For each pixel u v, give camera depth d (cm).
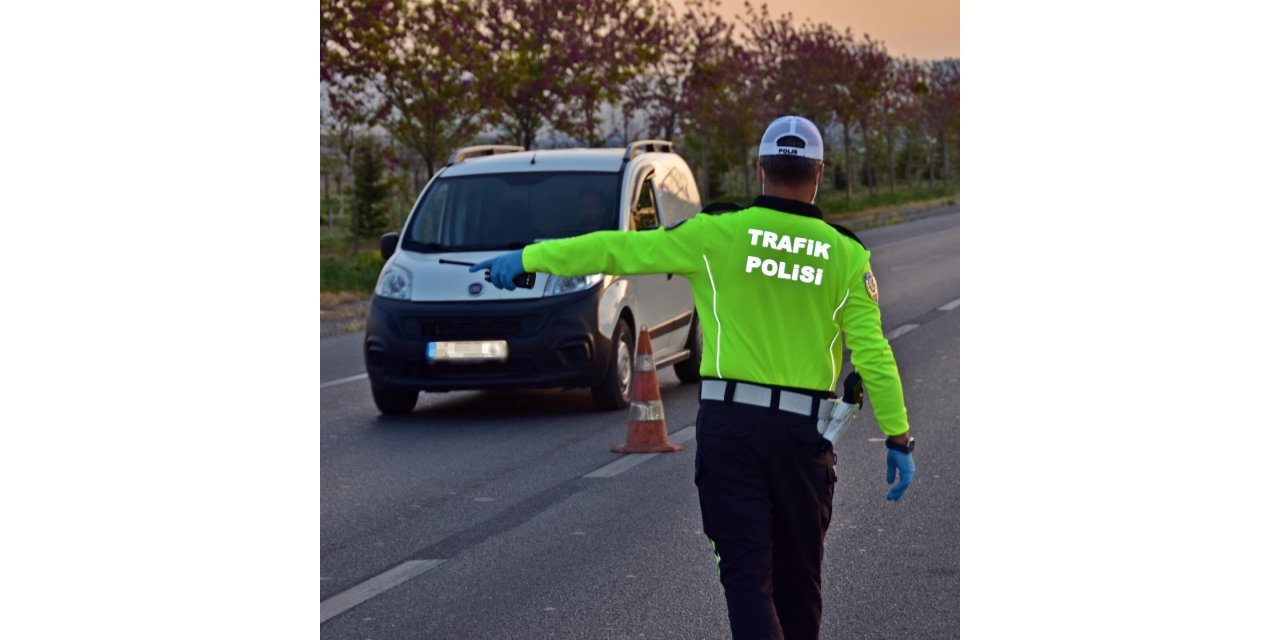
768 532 641
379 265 3662
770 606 630
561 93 4306
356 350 2416
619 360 1722
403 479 1345
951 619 846
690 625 851
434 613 900
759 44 6153
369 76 3947
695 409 1736
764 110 6119
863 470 1311
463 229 1769
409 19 3959
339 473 1378
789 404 639
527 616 882
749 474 641
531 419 1691
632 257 643
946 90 8012
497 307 1653
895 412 638
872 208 7481
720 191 6038
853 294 643
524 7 4244
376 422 1694
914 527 1083
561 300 1664
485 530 1127
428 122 4025
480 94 4156
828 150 7625
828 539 1054
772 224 643
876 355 634
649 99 5219
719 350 645
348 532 1131
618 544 1062
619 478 1317
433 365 1661
